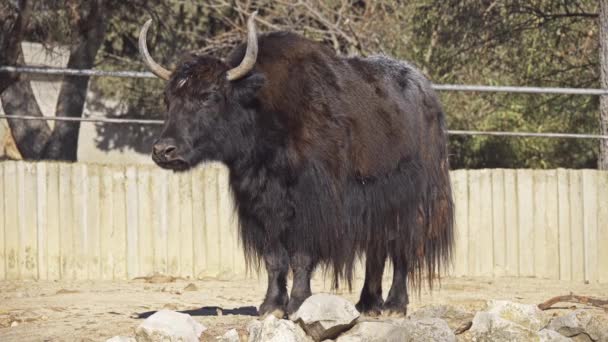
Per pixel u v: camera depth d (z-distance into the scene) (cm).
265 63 1906
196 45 4906
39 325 1967
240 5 4712
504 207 2989
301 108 1894
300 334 1639
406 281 2141
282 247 1916
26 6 3681
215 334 1736
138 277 2925
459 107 4378
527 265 2983
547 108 4322
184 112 1841
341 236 1925
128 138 5262
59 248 2920
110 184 2934
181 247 2941
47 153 4225
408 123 2120
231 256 2938
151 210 2939
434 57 4278
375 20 4553
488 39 4200
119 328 1894
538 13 4144
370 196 2016
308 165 1878
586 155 4388
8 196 2916
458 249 2973
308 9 4391
